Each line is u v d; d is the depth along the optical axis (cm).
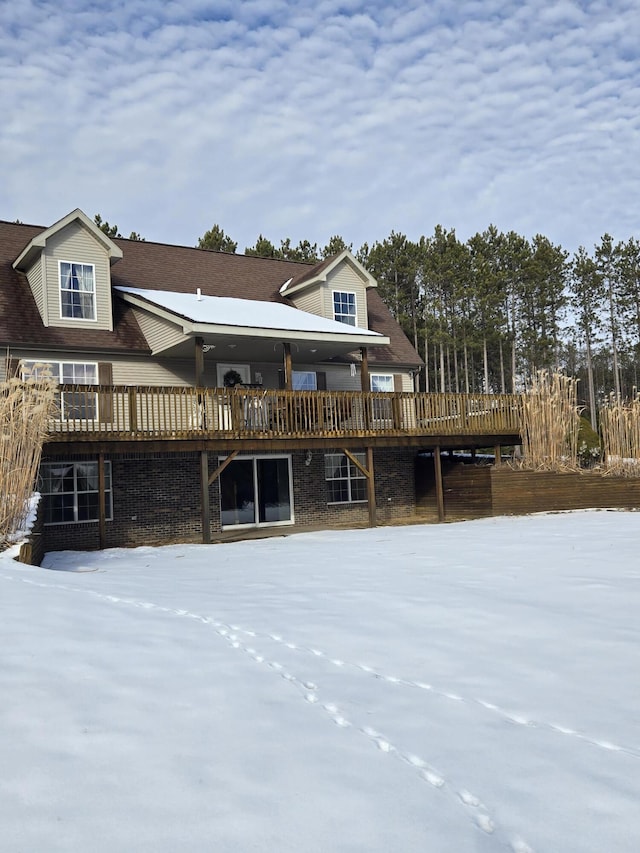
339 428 1852
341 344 1927
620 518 1706
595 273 5091
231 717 406
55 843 273
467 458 2425
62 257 1814
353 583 877
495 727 410
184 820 294
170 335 1802
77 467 1717
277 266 2481
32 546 1002
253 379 2111
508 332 4753
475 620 668
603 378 6319
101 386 1528
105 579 884
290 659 530
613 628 638
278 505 2022
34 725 374
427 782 339
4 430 1098
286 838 284
